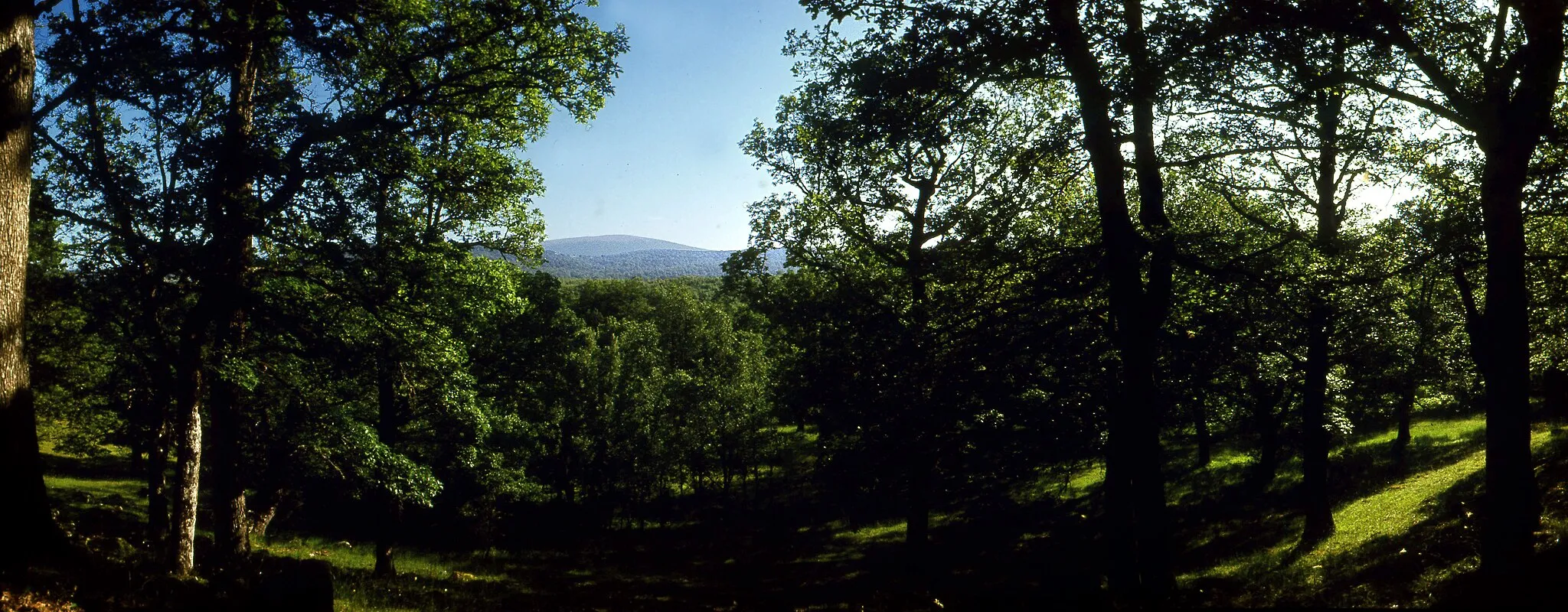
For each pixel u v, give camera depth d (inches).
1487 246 384.5
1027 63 437.7
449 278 616.7
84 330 519.2
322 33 514.6
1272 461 1080.2
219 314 518.9
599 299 3198.8
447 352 680.4
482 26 579.8
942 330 573.9
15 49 330.6
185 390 515.2
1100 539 955.3
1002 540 1051.3
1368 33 373.4
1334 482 1090.7
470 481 1094.4
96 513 1024.9
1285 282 506.0
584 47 592.7
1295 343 689.6
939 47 441.4
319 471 689.0
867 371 645.9
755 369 1800.0
